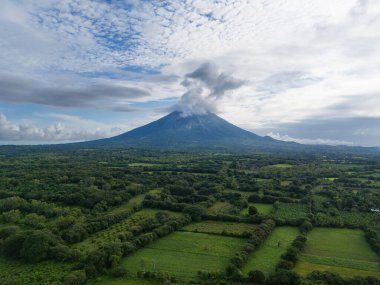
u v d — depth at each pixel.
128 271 90.94
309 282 82.25
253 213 145.88
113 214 135.38
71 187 175.75
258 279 85.06
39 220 126.50
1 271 89.56
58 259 96.19
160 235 117.62
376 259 102.88
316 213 148.62
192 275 89.44
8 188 173.38
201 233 123.44
